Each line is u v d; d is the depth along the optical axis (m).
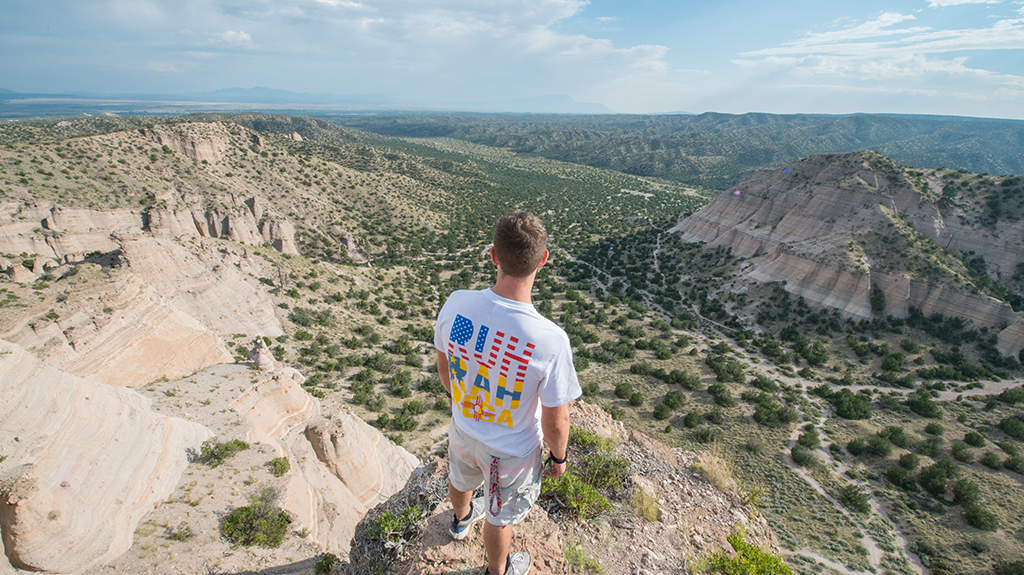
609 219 171.12
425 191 176.25
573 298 90.50
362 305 72.38
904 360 64.81
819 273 78.06
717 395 52.84
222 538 15.36
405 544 5.62
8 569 12.34
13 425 13.87
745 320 80.56
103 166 74.44
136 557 14.14
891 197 82.69
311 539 16.30
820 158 95.56
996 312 66.44
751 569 5.86
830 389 58.19
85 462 14.94
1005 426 48.69
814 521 34.91
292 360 49.25
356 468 26.55
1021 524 35.34
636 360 63.31
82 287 26.02
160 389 24.69
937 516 36.50
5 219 51.97
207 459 19.36
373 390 49.56
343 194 132.38
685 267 103.12
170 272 45.06
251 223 77.56
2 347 14.97
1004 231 76.62
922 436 48.34
